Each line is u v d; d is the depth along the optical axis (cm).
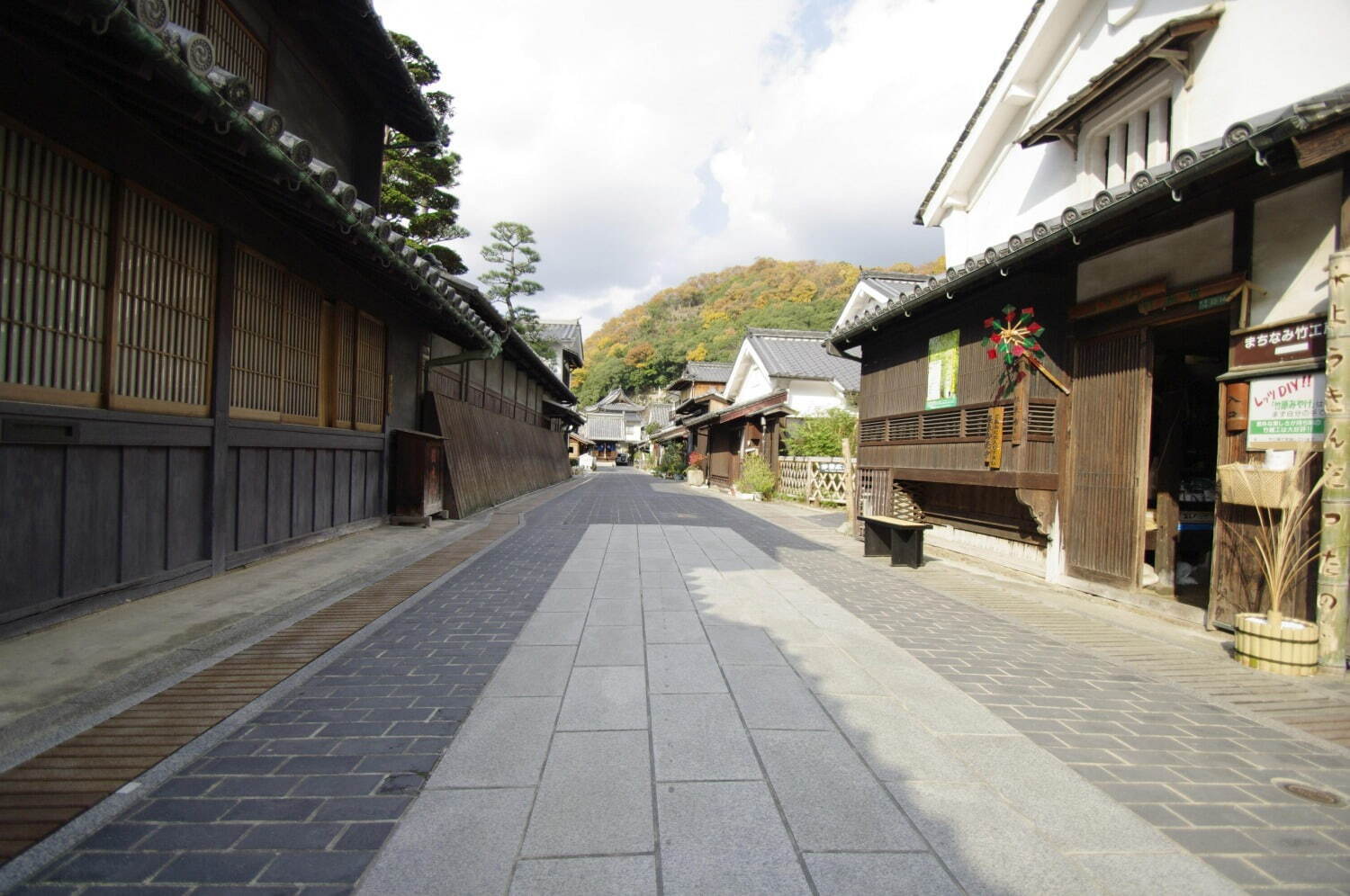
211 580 596
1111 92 726
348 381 918
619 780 277
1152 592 682
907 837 241
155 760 284
